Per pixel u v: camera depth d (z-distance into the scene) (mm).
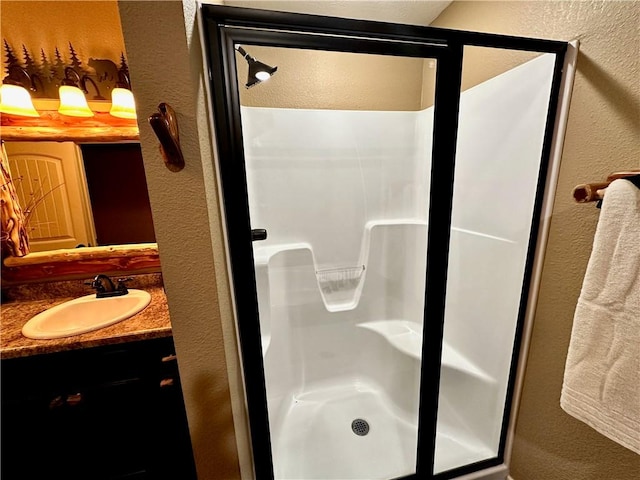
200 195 676
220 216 768
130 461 1166
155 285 1497
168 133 557
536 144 1024
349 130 1659
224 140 723
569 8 886
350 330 1755
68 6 1232
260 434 955
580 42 860
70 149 1353
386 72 1695
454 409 1416
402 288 1846
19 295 1362
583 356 703
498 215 1216
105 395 1080
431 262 1001
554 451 1063
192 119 638
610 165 812
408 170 1787
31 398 1022
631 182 601
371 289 1789
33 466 1072
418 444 1190
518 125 1094
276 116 1542
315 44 728
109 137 1373
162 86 613
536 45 870
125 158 1405
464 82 1399
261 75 1215
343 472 1277
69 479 1121
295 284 1624
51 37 1242
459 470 1241
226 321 805
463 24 1348
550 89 947
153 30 590
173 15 592
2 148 1276
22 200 1326
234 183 752
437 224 960
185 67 615
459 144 1419
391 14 1490
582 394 715
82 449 1104
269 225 1617
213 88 690
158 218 672
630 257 600
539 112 1002
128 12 575
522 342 1148
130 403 1109
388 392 1651
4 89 1221
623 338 628
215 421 836
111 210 1431
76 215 1401
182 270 712
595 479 933
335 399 1655
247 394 910
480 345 1351
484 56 1264
